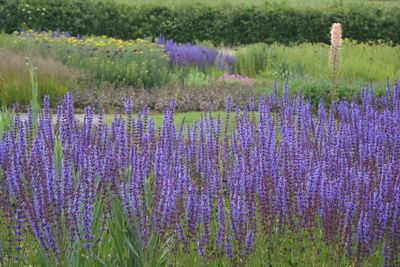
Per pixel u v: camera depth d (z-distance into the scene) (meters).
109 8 30.06
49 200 4.38
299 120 7.82
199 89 16.92
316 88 14.61
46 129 6.33
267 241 5.09
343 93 14.42
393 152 6.68
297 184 5.36
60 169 5.27
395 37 29.81
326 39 30.36
